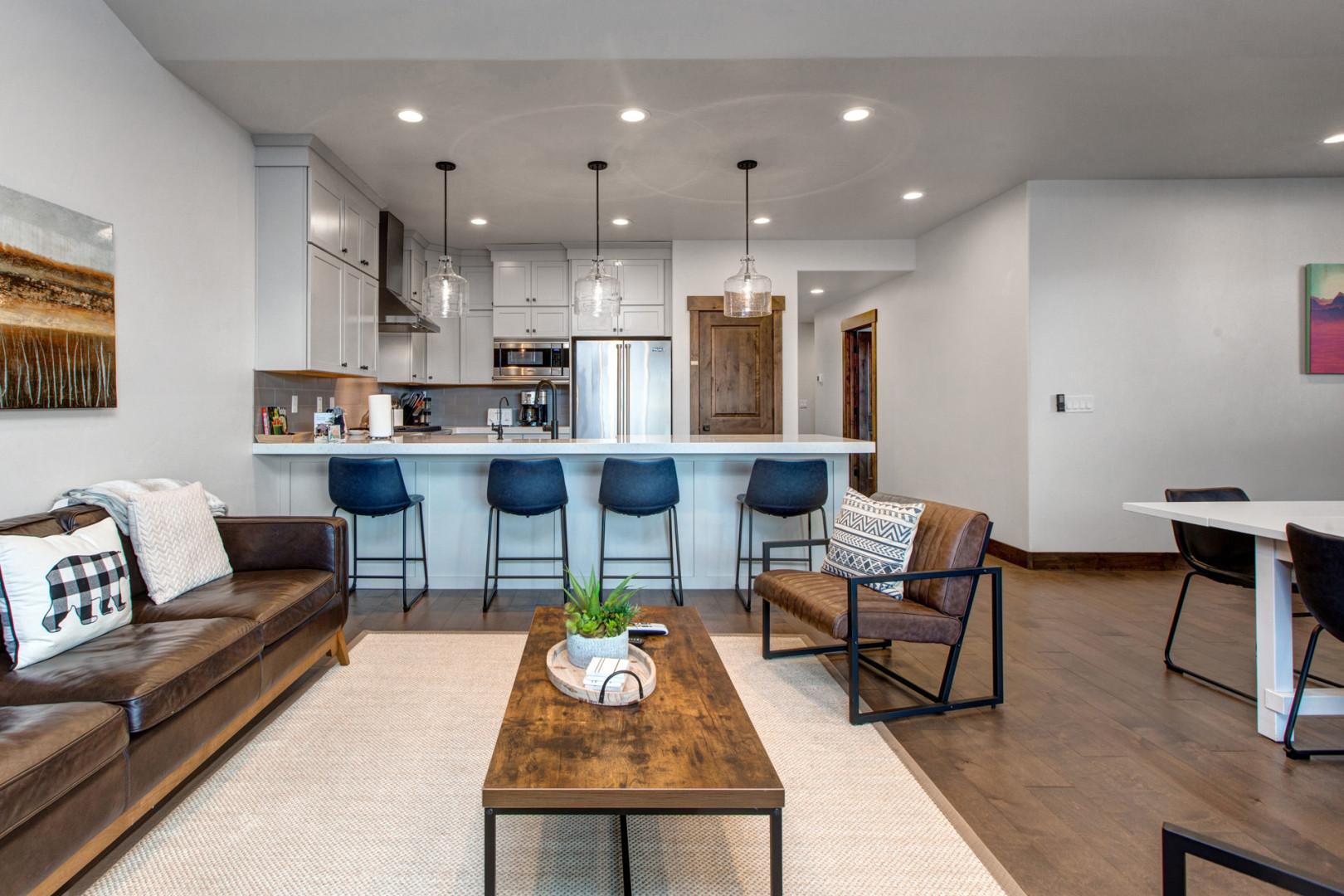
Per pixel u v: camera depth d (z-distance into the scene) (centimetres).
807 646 296
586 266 605
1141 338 438
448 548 389
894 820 169
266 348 364
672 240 589
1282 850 157
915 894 143
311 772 190
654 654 185
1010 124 346
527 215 511
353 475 334
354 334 429
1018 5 263
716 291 591
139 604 215
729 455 382
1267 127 352
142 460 275
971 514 235
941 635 226
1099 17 266
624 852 145
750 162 398
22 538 172
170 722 163
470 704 236
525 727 141
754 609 355
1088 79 297
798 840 161
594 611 171
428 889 143
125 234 264
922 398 577
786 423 593
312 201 366
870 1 262
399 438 474
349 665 272
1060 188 435
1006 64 284
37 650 164
